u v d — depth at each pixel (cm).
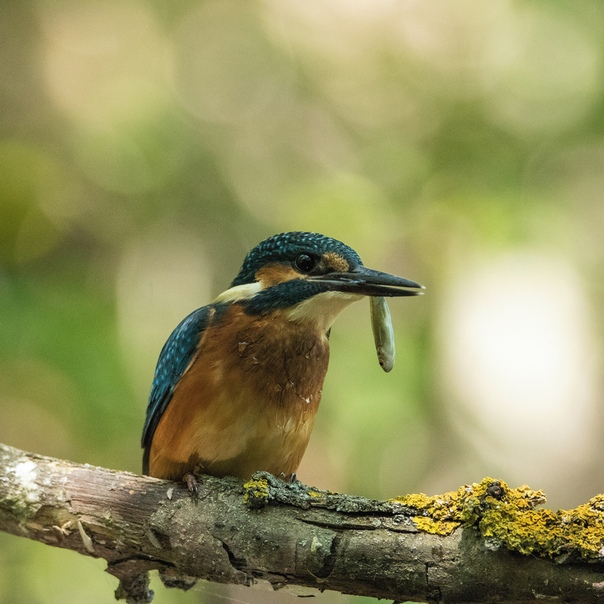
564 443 1332
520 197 1365
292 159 1593
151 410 745
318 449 1191
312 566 516
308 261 648
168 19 1670
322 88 1630
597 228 1445
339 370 1173
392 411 1140
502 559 482
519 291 1348
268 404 619
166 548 550
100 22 1641
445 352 1317
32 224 1395
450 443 1276
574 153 1466
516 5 1555
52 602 1061
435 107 1513
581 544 468
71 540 566
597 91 1441
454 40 1576
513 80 1501
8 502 565
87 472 574
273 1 1688
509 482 1291
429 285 1359
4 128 1525
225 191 1536
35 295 1147
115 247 1457
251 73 1645
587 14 1501
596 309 1388
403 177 1437
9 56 1571
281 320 629
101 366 1073
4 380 1050
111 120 1497
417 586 498
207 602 1062
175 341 671
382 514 515
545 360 1338
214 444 616
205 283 1483
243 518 536
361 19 1645
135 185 1480
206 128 1577
